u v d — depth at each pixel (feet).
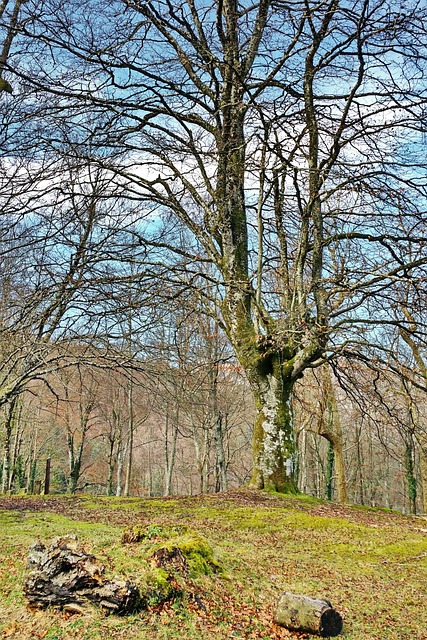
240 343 47.14
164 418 104.01
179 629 16.55
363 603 21.83
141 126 46.88
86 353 37.96
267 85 45.52
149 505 39.29
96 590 16.92
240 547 28.30
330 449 90.68
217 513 36.06
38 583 17.20
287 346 46.83
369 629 19.38
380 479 128.57
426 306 39.78
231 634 16.96
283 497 42.88
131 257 43.27
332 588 23.07
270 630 17.85
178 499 42.24
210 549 22.24
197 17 48.78
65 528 28.81
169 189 50.29
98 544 21.01
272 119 44.70
